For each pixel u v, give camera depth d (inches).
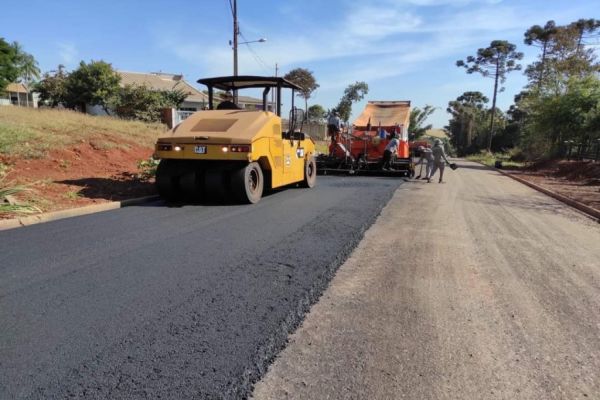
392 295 171.0
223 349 123.3
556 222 335.0
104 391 102.9
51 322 136.5
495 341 136.1
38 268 184.1
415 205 382.9
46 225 259.3
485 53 1969.7
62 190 344.2
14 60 1438.2
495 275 199.2
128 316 141.9
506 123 2444.6
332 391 107.3
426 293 174.2
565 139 1000.9
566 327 147.8
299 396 104.8
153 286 167.9
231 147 337.4
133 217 290.0
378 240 254.2
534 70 1736.0
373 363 120.9
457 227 297.3
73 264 190.4
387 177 634.8
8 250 207.5
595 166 721.0
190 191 353.7
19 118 581.0
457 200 427.2
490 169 1010.7
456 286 183.2
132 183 410.3
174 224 272.1
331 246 230.5
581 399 107.7
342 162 671.1
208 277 179.0
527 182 639.8
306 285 173.9
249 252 214.8
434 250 237.0
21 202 287.7
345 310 155.6
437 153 585.0
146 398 100.9
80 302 151.7
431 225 300.5
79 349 121.1
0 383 105.0
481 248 245.1
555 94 1075.9
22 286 164.4
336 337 135.2
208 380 108.5
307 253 216.4
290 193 429.7
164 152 348.8
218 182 344.5
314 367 117.9
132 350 121.3
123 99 1015.6
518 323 149.6
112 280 172.9
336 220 295.4
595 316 157.6
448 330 142.5
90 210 302.8
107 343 124.6
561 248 253.4
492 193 503.8
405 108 796.0
